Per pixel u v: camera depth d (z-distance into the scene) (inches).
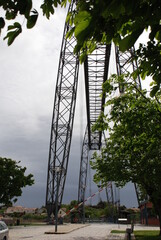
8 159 1911.9
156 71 170.6
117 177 840.9
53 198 1918.1
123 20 113.2
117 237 1000.2
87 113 2402.8
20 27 115.7
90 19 106.3
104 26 124.6
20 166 1962.4
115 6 99.7
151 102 497.7
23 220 2844.5
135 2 100.5
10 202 1916.8
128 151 751.1
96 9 103.6
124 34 128.4
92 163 936.9
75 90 1905.8
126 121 531.2
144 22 109.3
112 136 742.5
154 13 109.5
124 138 706.8
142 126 536.7
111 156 879.1
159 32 127.4
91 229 1565.0
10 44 117.9
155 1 105.7
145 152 720.3
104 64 1744.6
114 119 544.4
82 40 109.3
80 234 1154.7
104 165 866.1
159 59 166.9
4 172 1846.7
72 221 2827.3
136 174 840.3
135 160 756.6
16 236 1029.8
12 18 117.1
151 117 509.7
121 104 533.6
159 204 901.2
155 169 725.3
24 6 114.0
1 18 115.6
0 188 1852.9
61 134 1881.2
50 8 132.9
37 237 991.0
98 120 543.5
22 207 5477.4
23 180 1927.9
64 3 139.7
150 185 858.1
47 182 1923.0
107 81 465.4
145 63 168.6
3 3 113.2
